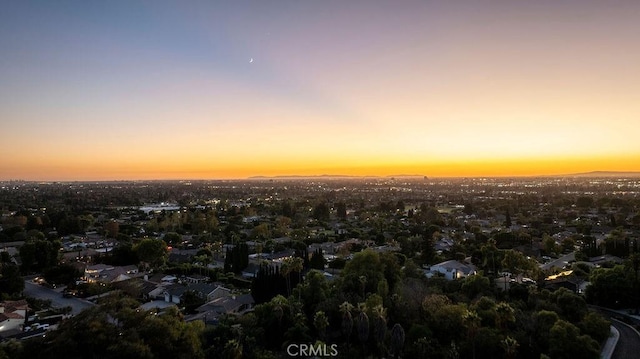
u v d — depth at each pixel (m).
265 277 96.19
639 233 187.25
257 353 63.94
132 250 141.12
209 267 137.38
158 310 93.06
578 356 63.66
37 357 53.09
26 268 129.62
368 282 89.25
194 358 59.28
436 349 66.50
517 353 66.75
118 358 52.03
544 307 81.19
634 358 66.44
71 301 101.62
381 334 65.62
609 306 94.00
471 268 121.69
